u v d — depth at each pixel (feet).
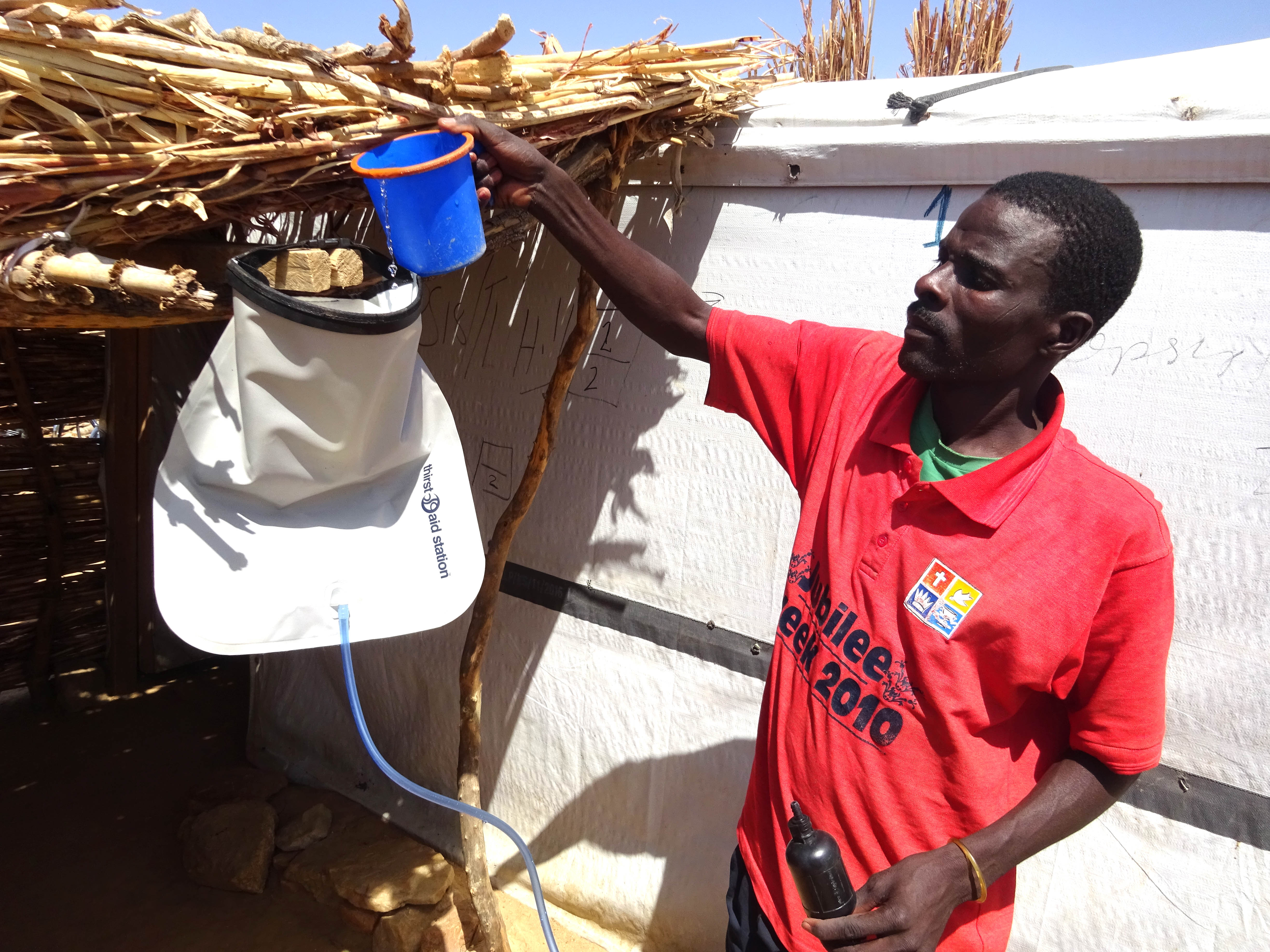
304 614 4.69
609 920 8.94
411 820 10.55
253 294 3.93
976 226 3.73
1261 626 5.59
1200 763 5.86
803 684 4.44
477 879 7.92
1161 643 3.82
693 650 8.19
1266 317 5.46
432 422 5.07
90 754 12.26
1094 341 6.05
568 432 8.82
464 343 9.60
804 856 3.84
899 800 4.15
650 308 5.17
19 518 12.67
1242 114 5.30
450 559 5.13
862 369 4.62
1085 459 3.96
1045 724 4.31
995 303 3.67
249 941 8.94
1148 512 3.76
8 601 12.92
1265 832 5.65
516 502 7.50
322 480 4.67
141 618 13.93
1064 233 3.56
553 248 8.68
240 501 4.63
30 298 4.07
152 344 13.06
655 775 8.54
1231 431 5.62
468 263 4.54
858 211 6.95
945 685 3.93
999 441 4.09
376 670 10.83
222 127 4.29
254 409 4.24
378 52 4.58
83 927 9.04
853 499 4.30
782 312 7.38
